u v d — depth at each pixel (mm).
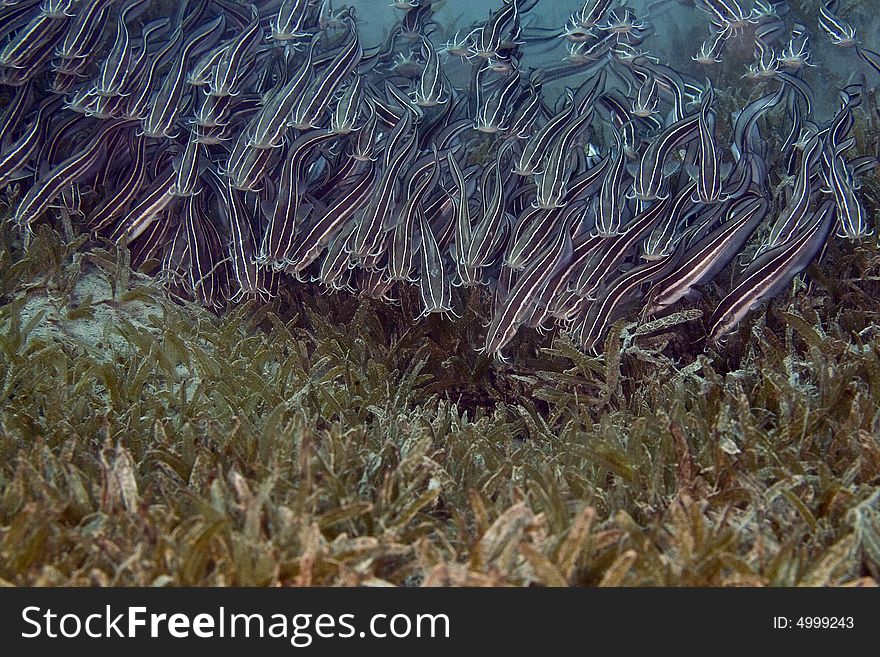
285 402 1160
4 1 1347
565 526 1021
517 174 1330
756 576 965
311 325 1392
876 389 1159
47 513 986
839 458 1111
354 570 952
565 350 1251
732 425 1114
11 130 1408
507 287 1306
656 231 1246
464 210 1277
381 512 1037
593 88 1275
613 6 1354
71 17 1353
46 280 1357
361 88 1324
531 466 1104
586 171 1272
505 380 1327
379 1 1671
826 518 1027
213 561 988
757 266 1218
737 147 1280
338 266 1328
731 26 1384
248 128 1303
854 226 1220
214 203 1445
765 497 1036
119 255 1377
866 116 1635
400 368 1344
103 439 1140
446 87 1354
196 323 1347
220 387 1227
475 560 964
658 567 969
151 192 1392
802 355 1244
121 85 1342
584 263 1261
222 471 1074
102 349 1300
